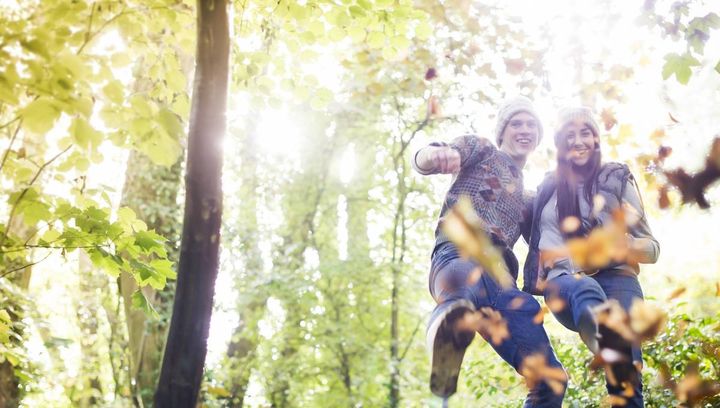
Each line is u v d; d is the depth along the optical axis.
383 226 14.98
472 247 2.20
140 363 10.43
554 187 3.42
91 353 11.23
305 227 15.02
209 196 2.61
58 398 11.20
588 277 3.25
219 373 12.69
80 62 2.85
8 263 4.79
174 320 2.59
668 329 4.59
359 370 13.55
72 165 3.49
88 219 3.61
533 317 3.21
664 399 4.39
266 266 14.04
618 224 2.40
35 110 2.86
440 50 7.30
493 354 7.06
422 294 14.29
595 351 3.08
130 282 10.41
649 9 3.71
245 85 4.22
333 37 4.38
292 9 4.12
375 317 14.51
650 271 6.00
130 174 10.55
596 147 3.37
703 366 4.49
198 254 2.59
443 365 2.98
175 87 3.61
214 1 2.67
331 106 11.73
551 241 3.36
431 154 3.36
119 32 3.31
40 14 3.15
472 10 5.77
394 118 12.48
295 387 13.84
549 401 3.09
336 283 14.53
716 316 4.46
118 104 3.10
